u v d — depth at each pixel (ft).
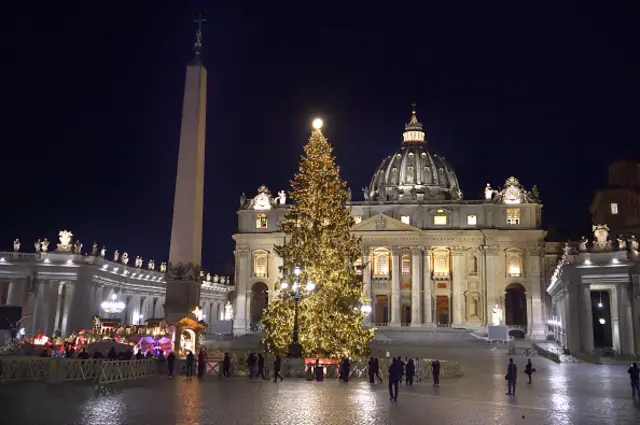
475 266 362.74
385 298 379.55
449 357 190.49
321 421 63.72
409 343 262.47
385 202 378.73
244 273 376.89
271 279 374.02
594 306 246.06
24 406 67.92
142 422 59.82
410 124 484.74
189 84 137.69
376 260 375.04
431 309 359.66
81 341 139.44
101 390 85.20
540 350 202.80
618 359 169.07
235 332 344.49
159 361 116.06
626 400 91.76
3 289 242.58
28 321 209.67
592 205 319.68
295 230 134.10
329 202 133.59
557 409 80.07
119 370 99.19
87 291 216.54
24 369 93.25
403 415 69.82
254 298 391.65
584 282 179.63
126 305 266.98
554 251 372.17
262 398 81.30
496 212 365.20
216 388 92.84
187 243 133.28
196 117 136.36
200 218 138.62
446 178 462.60
